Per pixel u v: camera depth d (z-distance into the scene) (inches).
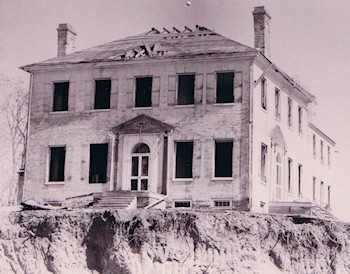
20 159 2529.5
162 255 1348.4
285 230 1395.2
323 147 2288.4
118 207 1556.3
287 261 1375.5
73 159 1724.9
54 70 1771.7
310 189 2089.1
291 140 1899.6
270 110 1745.8
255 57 1630.2
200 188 1621.6
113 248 1364.4
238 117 1625.2
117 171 1683.1
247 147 1609.3
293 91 1919.3
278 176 1796.3
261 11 1788.9
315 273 1384.1
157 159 1658.5
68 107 1749.5
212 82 1654.8
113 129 1699.1
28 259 1402.6
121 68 1723.7
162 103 1680.6
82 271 1378.0
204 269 1332.4
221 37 1728.6
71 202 1648.6
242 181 1600.6
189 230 1363.2
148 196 1579.7
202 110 1651.1
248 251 1355.8
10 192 2516.0
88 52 1802.4
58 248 1396.4
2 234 1424.7
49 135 1752.0
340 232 1440.7
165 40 1768.0
